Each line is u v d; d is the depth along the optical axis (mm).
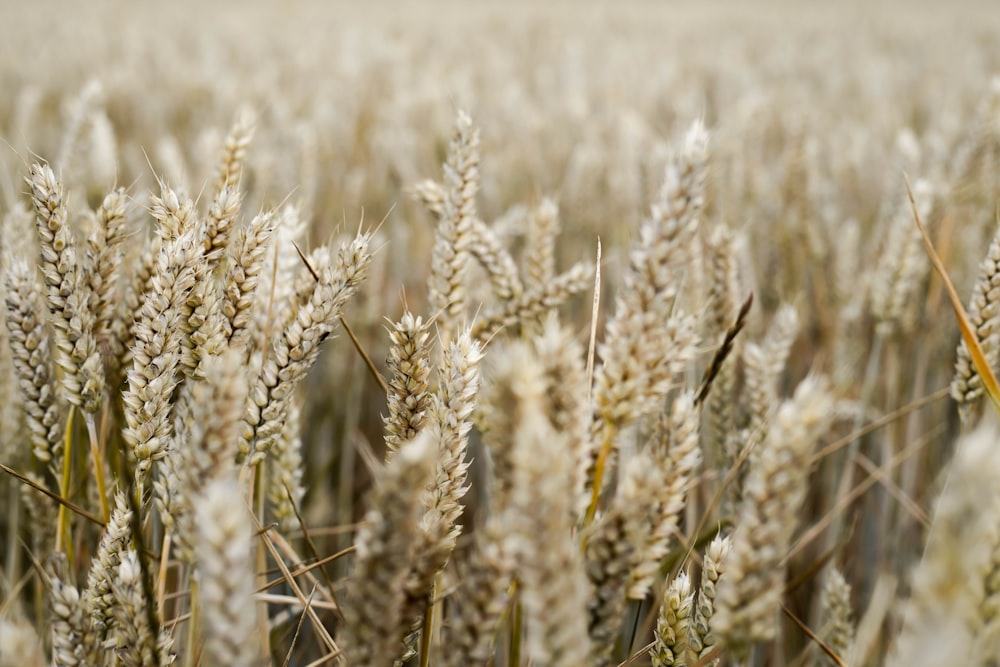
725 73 2750
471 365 635
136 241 781
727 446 810
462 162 750
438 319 757
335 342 1280
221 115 1979
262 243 671
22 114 1623
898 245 925
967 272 1140
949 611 546
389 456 660
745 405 819
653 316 604
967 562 545
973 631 549
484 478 869
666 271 603
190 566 655
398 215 1562
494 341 824
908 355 1212
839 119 2357
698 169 602
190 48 3518
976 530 545
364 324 1301
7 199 853
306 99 2309
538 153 1762
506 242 1051
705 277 865
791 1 9352
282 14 5758
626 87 2541
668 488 610
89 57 2941
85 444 794
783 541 567
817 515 1142
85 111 985
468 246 754
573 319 1318
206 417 586
